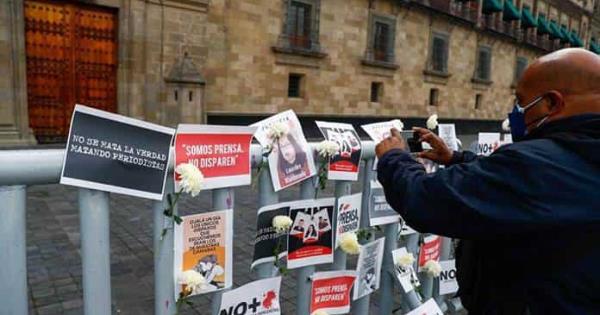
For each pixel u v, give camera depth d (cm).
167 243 150
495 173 112
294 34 1633
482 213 109
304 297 212
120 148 134
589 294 108
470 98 2706
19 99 1023
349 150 211
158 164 142
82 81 1149
